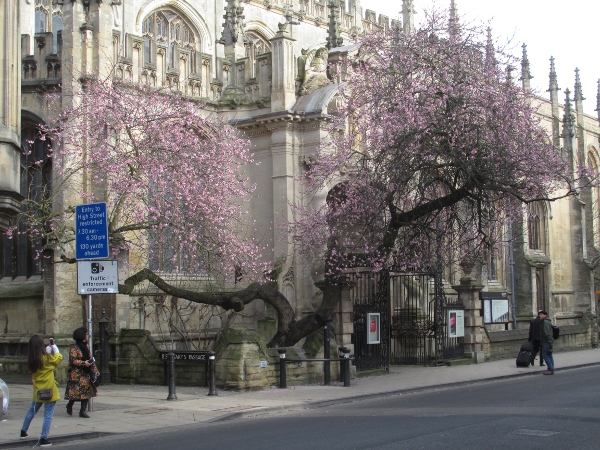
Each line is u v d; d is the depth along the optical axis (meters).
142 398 21.84
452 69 27.86
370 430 15.36
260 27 50.41
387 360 29.77
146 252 28.17
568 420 16.11
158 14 45.69
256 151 33.88
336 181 32.44
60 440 15.63
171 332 29.52
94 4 28.81
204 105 33.66
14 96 22.59
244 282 31.33
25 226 29.64
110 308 27.86
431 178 27.70
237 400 21.28
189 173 26.64
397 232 28.38
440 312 33.53
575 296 56.72
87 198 26.45
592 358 39.00
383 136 27.83
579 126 61.56
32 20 39.16
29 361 15.26
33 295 28.56
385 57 29.81
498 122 27.44
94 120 26.06
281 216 32.69
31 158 29.67
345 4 55.09
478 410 18.31
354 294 31.23
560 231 56.38
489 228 31.02
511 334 38.72
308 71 34.41
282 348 24.34
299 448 13.41
